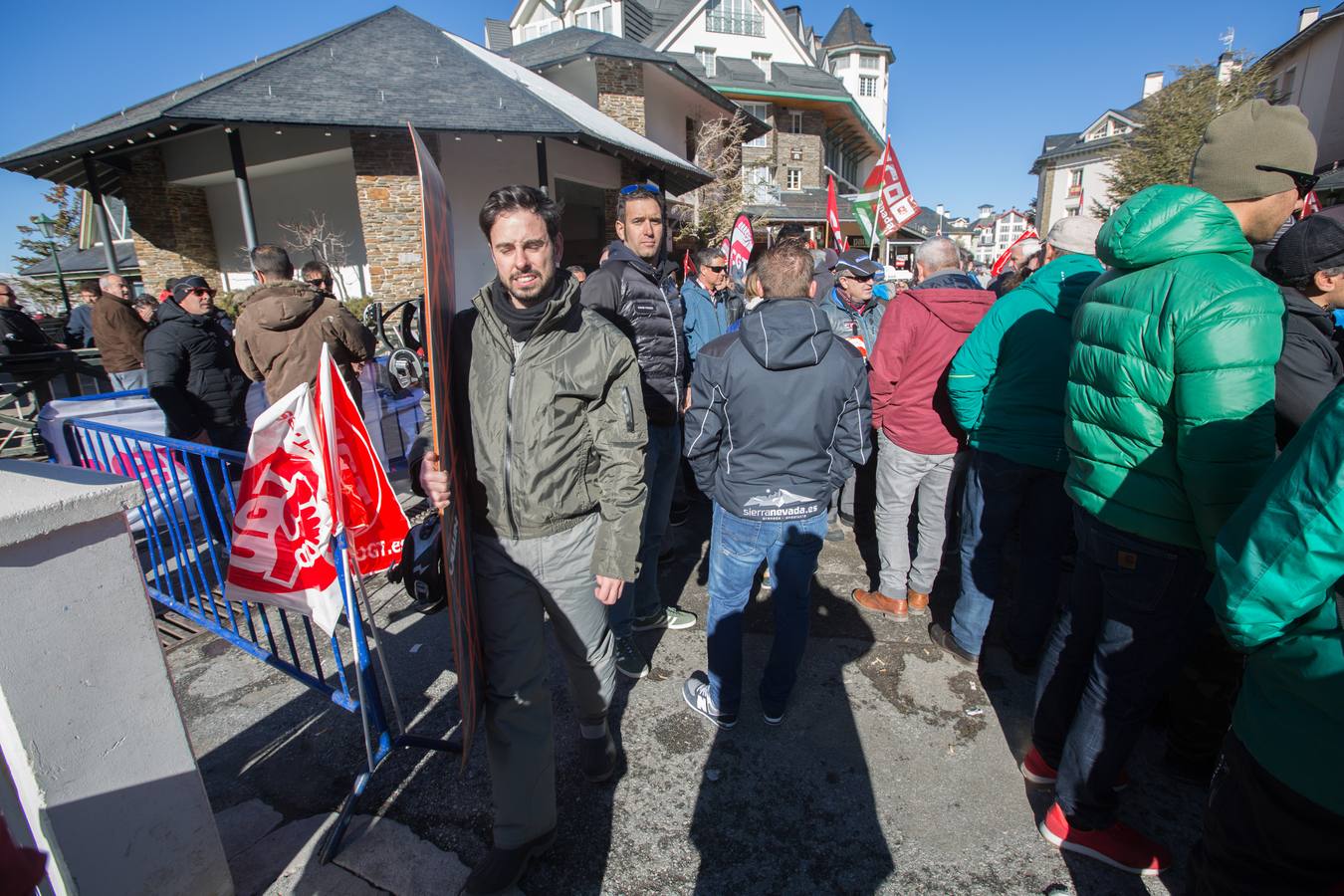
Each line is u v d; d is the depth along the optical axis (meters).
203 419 4.45
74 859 1.51
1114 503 1.74
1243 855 1.35
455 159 10.96
